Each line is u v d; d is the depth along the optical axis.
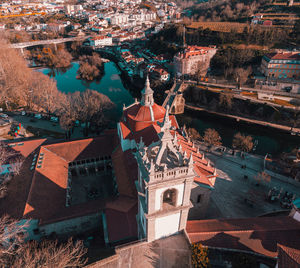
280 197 74.12
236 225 48.53
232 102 149.00
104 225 59.22
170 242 43.81
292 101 143.25
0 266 44.81
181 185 38.16
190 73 193.50
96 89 191.50
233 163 90.81
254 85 163.75
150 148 38.56
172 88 169.38
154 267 39.94
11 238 56.22
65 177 75.69
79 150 83.44
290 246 43.91
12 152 79.38
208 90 161.00
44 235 60.22
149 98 75.94
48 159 76.88
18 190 65.50
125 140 76.56
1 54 158.62
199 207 62.62
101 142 86.12
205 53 198.25
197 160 68.62
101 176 87.19
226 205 71.62
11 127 121.00
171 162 38.81
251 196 74.69
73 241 61.88
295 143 118.75
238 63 193.00
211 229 47.16
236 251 43.62
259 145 117.44
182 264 40.25
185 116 154.75
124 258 41.62
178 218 42.69
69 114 112.06
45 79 152.00
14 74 146.88
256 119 140.00
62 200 67.06
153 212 39.53
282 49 196.50
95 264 40.66
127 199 63.81
